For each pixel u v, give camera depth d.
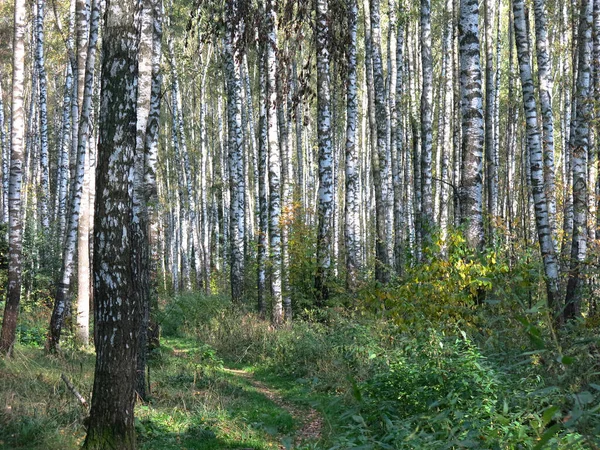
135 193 10.52
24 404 8.23
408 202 31.95
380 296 10.16
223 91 41.53
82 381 10.22
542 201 13.48
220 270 42.66
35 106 39.91
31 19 32.69
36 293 24.00
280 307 19.12
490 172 23.45
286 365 14.42
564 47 24.89
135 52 6.70
